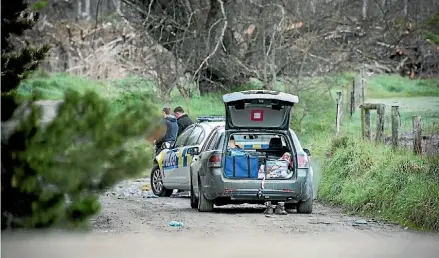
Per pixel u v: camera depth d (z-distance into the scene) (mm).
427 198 31047
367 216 34281
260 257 23891
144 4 80625
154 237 27609
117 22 89812
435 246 25984
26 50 24609
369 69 109562
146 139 19781
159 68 76875
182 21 80312
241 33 79938
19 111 19781
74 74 101312
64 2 106875
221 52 78812
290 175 35344
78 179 19547
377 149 41781
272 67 73000
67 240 23672
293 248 25438
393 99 94688
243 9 78312
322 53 77312
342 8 80250
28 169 19438
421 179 33094
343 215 34969
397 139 42875
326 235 28562
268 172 35375
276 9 75250
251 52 79375
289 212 36625
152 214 35250
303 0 77000
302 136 63906
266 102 35312
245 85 82938
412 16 91625
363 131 46562
